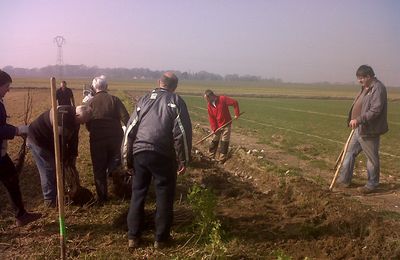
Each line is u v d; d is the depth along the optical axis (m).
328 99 68.81
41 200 7.73
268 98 66.44
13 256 5.56
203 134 18.22
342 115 34.00
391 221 6.95
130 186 7.65
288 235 6.44
